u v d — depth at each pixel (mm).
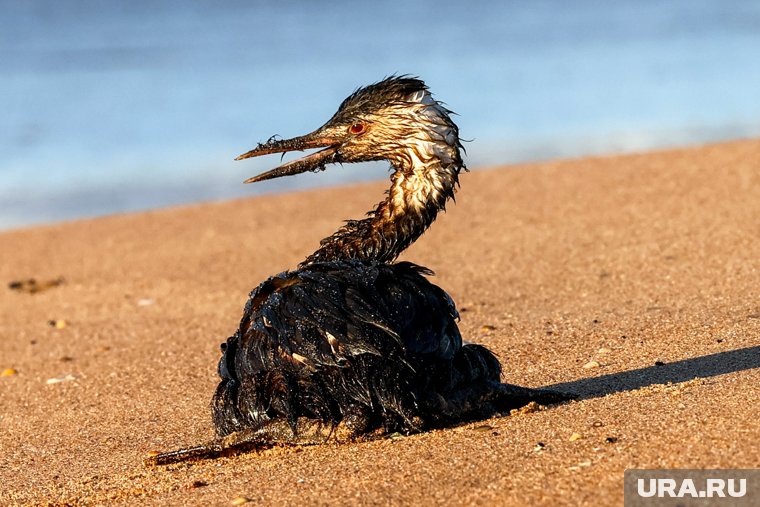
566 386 11625
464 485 8695
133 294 19438
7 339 17250
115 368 14930
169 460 10281
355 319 9180
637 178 24531
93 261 22219
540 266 18328
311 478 9211
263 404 9664
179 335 16438
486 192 24766
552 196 23672
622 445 9086
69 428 12594
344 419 9523
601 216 21422
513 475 8766
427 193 9992
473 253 19688
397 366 9250
